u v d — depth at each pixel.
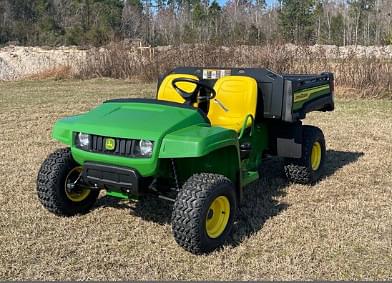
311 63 14.50
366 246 4.21
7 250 4.03
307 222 4.65
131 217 4.72
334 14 44.94
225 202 4.11
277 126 5.46
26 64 22.39
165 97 5.23
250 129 4.92
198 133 3.91
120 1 58.88
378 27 39.19
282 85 5.05
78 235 4.32
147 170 3.88
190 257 3.95
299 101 5.24
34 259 3.90
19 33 52.50
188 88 5.13
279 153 5.50
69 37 45.94
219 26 39.16
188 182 3.95
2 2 58.41
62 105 11.45
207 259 3.92
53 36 50.31
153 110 4.25
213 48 16.16
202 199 3.81
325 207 5.07
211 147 3.82
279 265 3.83
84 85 16.00
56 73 18.42
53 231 4.39
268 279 3.67
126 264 3.85
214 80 5.35
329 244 4.22
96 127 4.07
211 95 4.92
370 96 12.95
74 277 3.66
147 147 3.85
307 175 5.66
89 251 4.04
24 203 5.04
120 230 4.44
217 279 3.66
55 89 14.82
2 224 4.53
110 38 22.58
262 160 5.57
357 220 4.75
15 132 8.40
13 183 5.65
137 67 17.95
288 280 3.66
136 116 4.15
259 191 5.52
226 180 4.05
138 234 4.36
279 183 5.81
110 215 4.77
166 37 35.50
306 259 3.94
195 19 41.75
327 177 6.10
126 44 19.56
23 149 7.21
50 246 4.11
